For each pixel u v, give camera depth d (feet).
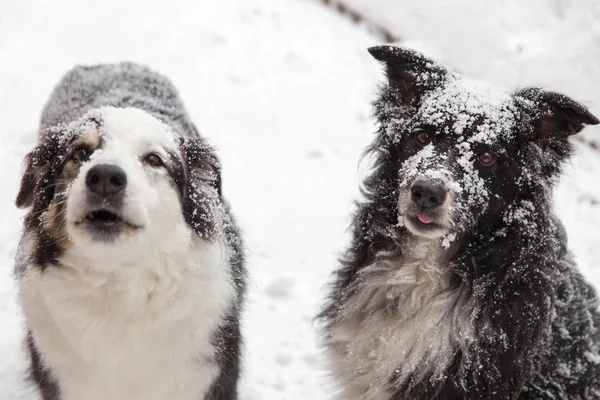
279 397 19.53
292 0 45.21
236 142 32.48
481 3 45.37
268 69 38.04
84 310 14.11
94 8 39.83
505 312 16.08
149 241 13.58
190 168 14.97
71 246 13.62
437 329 16.48
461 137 15.94
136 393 15.06
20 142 28.71
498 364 16.06
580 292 17.46
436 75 16.96
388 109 17.53
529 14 45.57
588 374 16.76
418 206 15.44
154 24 39.29
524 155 16.24
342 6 45.11
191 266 14.42
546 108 15.90
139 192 13.11
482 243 16.22
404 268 16.72
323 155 32.89
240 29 40.55
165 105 20.08
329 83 37.88
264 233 27.14
